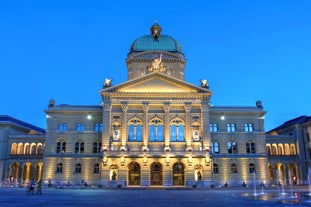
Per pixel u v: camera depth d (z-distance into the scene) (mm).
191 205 28922
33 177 85188
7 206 28203
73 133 79625
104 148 71500
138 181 71625
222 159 78625
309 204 28719
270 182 83750
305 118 91688
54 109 80375
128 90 75375
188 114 74188
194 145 73500
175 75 86000
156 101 74812
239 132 80750
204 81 76750
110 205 29031
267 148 88938
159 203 31344
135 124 74500
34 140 88375
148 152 70812
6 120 91250
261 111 81625
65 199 36656
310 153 85250
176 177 71875
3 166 85750
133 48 89812
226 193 49188
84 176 77125
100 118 80688
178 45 91562
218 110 81562
